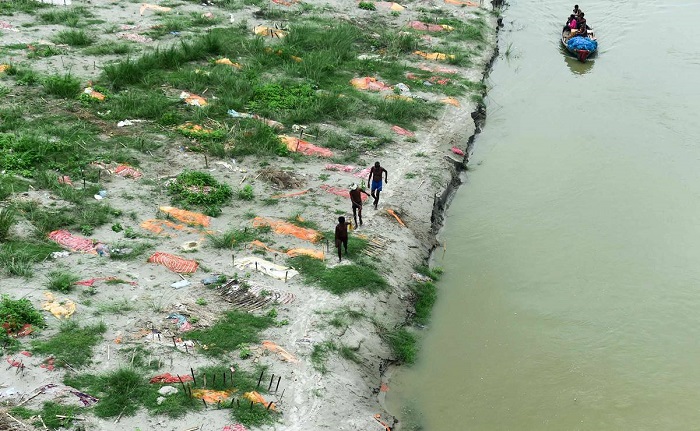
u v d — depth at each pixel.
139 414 12.75
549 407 15.41
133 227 18.94
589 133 28.41
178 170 22.23
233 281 16.98
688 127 28.86
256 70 30.14
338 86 29.59
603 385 16.09
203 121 25.44
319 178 22.58
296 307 16.44
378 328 16.75
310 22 36.50
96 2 36.97
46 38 31.64
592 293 19.25
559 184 24.75
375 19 38.38
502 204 23.61
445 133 27.11
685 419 15.20
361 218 20.31
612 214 22.94
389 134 26.27
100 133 23.92
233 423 12.83
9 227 17.70
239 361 14.49
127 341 14.56
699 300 19.00
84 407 12.71
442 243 21.41
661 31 39.84
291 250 18.55
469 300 18.92
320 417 13.57
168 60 29.86
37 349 13.87
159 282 16.73
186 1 38.19
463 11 40.78
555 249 21.17
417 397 15.55
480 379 16.17
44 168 21.17
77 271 16.70
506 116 29.98
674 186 24.56
